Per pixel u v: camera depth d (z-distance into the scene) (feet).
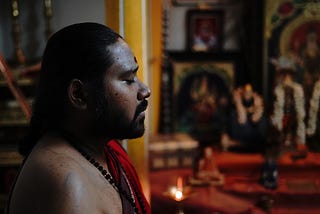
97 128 2.49
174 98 17.39
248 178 13.05
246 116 14.65
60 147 2.41
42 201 2.16
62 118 2.49
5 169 11.60
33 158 2.33
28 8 11.25
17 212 2.21
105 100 2.42
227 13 17.76
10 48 12.67
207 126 17.46
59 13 4.20
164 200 11.68
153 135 15.38
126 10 4.11
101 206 2.33
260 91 17.08
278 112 14.07
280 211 11.81
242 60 17.63
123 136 2.57
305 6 16.80
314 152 13.80
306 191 12.16
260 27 17.04
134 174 3.13
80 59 2.36
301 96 13.98
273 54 16.98
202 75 17.58
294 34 16.89
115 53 2.41
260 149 14.06
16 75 11.89
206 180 12.48
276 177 12.51
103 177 2.49
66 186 2.17
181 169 13.79
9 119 11.87
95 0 4.13
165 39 16.93
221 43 17.67
